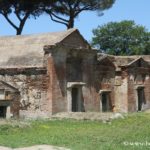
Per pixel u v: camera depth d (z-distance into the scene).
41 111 38.47
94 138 22.70
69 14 60.62
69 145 20.17
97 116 34.56
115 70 47.28
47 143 20.81
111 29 87.00
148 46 85.38
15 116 36.25
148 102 50.75
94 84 43.81
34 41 42.03
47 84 38.38
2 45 44.25
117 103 47.09
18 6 58.53
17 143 20.72
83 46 42.25
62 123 31.95
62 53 39.69
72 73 41.28
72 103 41.50
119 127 28.98
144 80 50.53
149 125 29.34
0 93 36.19
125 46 86.25
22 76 39.44
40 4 58.97
